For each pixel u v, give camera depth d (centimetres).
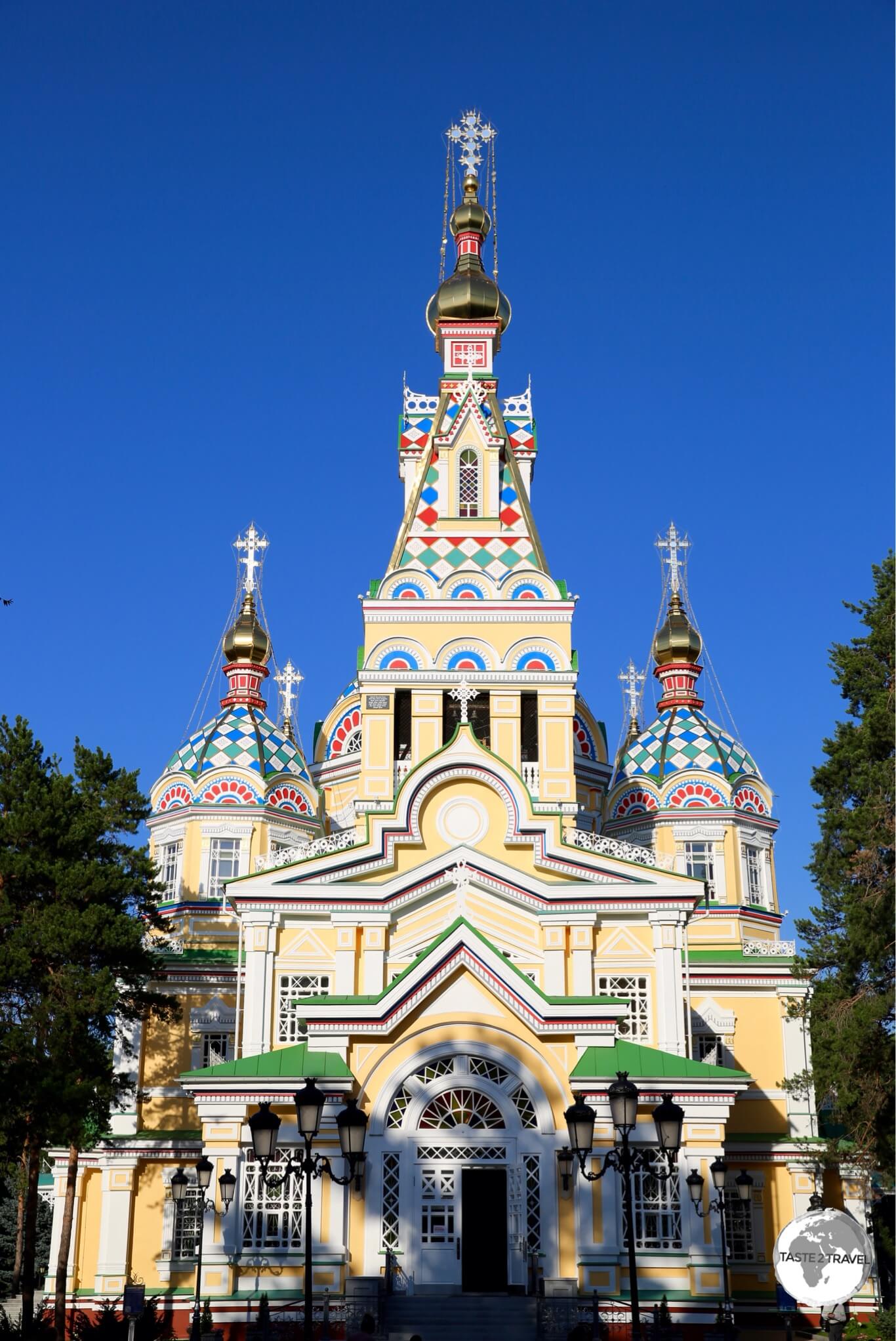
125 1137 4900
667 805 5738
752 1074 5109
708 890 5331
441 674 5059
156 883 4784
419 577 5209
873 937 4209
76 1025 4131
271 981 4569
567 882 4659
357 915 4600
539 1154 3934
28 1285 4181
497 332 6119
